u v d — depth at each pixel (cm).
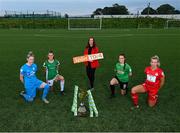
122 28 5484
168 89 991
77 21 5625
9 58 1697
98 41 2852
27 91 841
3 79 1134
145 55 1823
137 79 1145
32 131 636
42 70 1334
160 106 811
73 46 2391
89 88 1008
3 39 3122
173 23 5747
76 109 732
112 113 748
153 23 5703
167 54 1867
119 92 947
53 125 669
